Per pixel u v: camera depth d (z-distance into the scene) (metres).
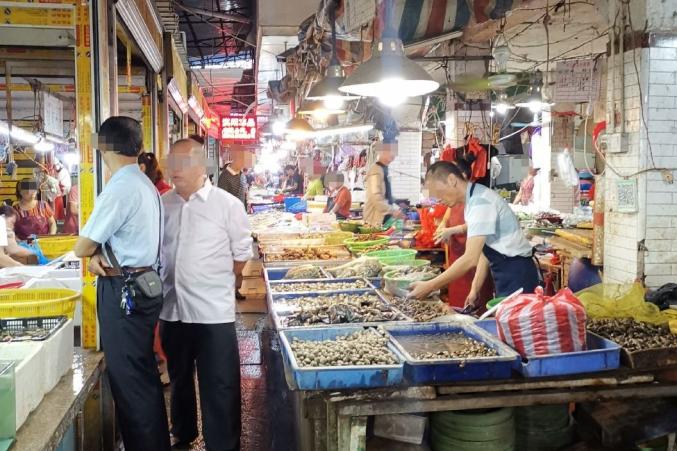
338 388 2.58
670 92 4.32
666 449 3.02
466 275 5.16
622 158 4.54
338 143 12.81
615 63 4.55
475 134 8.98
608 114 4.66
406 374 2.68
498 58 6.44
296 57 8.42
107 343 3.33
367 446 2.86
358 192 11.73
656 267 4.41
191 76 11.77
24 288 4.09
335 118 10.55
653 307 3.35
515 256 4.06
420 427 2.88
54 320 3.40
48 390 3.09
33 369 2.85
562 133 11.33
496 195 4.03
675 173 4.36
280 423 4.50
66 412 2.86
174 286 3.79
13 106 8.12
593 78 6.79
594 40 8.14
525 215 8.82
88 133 3.91
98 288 3.35
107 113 4.07
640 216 4.38
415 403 2.57
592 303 3.37
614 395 2.68
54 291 3.77
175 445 4.20
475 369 2.63
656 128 4.33
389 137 8.49
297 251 6.28
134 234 3.28
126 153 3.30
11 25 3.84
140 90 7.43
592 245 5.28
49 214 7.52
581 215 8.62
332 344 2.96
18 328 3.34
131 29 5.30
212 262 3.76
